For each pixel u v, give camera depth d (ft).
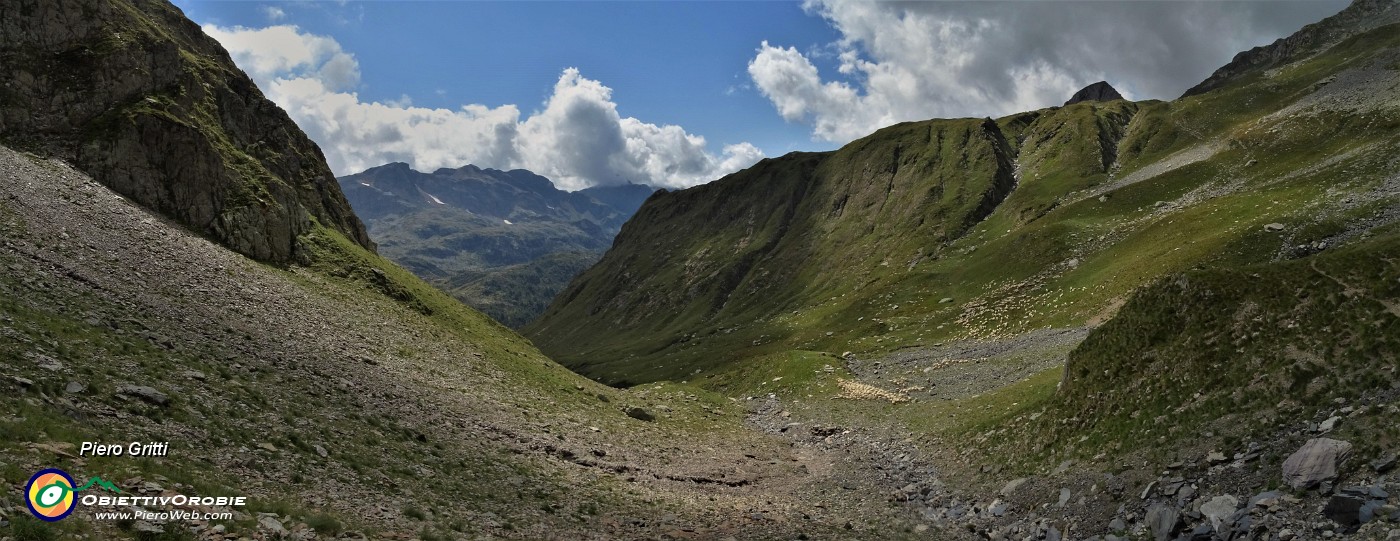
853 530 102.12
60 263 134.00
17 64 210.79
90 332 102.01
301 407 106.63
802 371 268.82
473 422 136.77
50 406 69.77
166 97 237.04
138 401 80.89
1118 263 368.89
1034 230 496.23
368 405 122.72
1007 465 122.52
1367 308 91.15
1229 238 311.47
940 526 106.63
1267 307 103.40
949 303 456.45
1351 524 63.41
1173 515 78.33
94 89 219.61
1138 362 116.16
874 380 259.39
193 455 71.67
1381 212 278.26
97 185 195.00
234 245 212.23
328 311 187.52
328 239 253.85
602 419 174.50
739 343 588.50
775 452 175.83
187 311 138.10
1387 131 428.15
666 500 113.70
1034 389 166.50
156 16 295.28
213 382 101.50
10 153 185.37
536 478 111.45
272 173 266.98
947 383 232.73
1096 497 94.07
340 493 75.41
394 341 184.03
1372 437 72.79
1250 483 77.87
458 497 88.79
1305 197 339.36
